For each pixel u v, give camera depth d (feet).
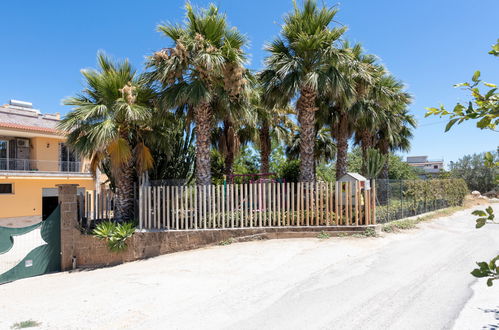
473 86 6.71
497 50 6.40
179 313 16.49
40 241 38.06
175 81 36.01
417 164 269.23
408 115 66.39
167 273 24.59
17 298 22.72
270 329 14.24
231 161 51.37
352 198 34.01
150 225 35.47
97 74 36.42
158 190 35.60
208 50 33.09
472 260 24.56
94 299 19.56
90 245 36.24
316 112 47.78
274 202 34.53
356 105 45.98
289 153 72.74
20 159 69.10
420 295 17.57
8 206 68.13
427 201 56.29
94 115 34.53
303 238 33.19
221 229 33.73
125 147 35.99
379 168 50.85
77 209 38.29
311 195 34.30
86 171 82.64
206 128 36.86
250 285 20.45
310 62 37.22
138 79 37.81
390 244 30.35
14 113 75.56
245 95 36.94
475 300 16.53
